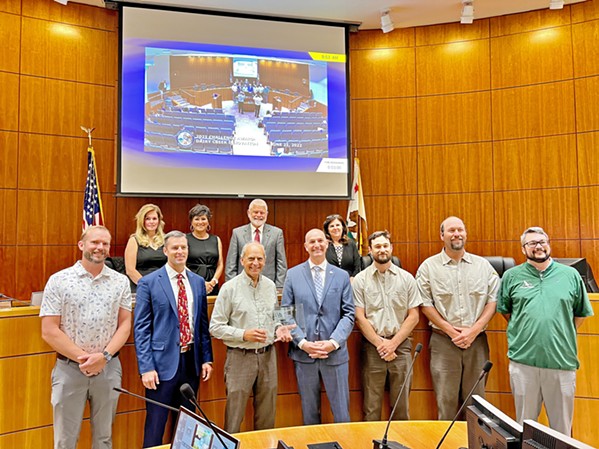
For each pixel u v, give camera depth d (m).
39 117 4.65
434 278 3.40
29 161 4.59
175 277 2.94
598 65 4.82
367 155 5.48
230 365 2.99
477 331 3.25
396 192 5.42
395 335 3.25
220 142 5.00
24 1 4.64
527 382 3.00
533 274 3.07
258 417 3.04
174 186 4.87
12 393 2.76
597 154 4.79
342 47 5.36
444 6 5.04
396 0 4.92
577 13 4.94
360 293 3.34
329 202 5.46
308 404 3.11
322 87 5.29
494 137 5.18
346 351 3.18
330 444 1.88
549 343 2.93
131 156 4.77
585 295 3.01
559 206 4.91
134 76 4.80
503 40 5.20
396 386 3.27
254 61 5.13
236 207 5.22
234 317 2.99
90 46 4.89
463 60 5.33
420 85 5.42
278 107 5.17
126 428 3.07
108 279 2.79
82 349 2.66
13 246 4.49
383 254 3.26
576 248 4.82
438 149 5.34
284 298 3.24
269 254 4.13
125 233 4.92
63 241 4.69
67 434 2.62
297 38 5.25
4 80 4.52
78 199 4.77
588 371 3.33
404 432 2.04
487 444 1.43
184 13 4.96
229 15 5.09
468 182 5.24
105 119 4.91
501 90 5.19
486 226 5.16
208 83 5.00
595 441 3.29
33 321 2.85
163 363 2.82
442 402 3.32
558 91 4.97
